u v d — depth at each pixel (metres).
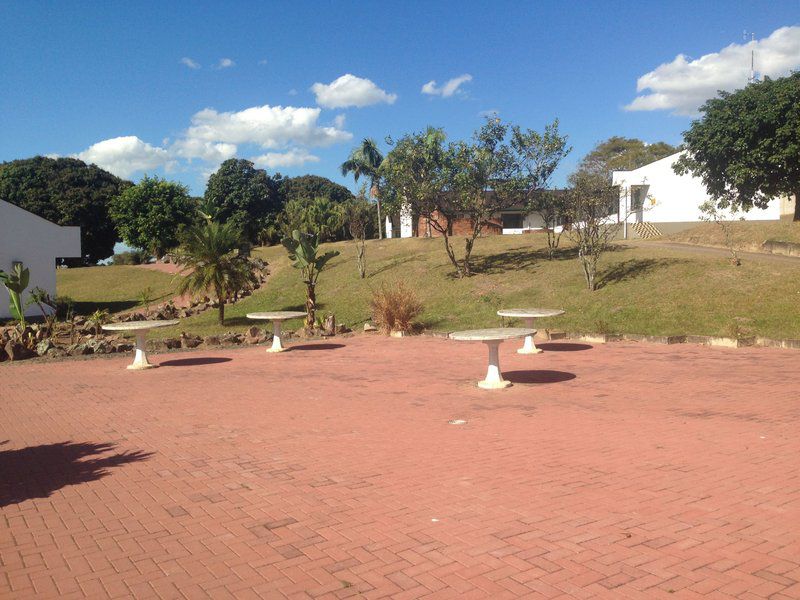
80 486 6.15
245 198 61.31
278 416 9.08
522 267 24.81
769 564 3.94
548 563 4.06
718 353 13.18
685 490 5.38
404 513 5.07
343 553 4.35
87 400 10.75
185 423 8.79
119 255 54.22
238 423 8.70
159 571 4.20
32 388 12.14
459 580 3.88
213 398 10.59
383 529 4.75
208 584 3.97
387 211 25.80
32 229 27.25
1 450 7.73
